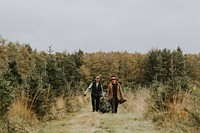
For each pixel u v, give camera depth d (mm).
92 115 14164
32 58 70625
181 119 9695
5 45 67688
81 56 97312
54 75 16297
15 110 10125
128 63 86438
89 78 89812
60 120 12531
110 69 88750
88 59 93062
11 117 9094
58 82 16422
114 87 17016
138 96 16703
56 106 14469
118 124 10883
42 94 11930
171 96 11211
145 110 12898
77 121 11812
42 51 73438
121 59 88250
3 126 8172
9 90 8906
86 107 22891
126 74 86062
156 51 76938
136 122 11266
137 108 14711
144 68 80562
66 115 14797
